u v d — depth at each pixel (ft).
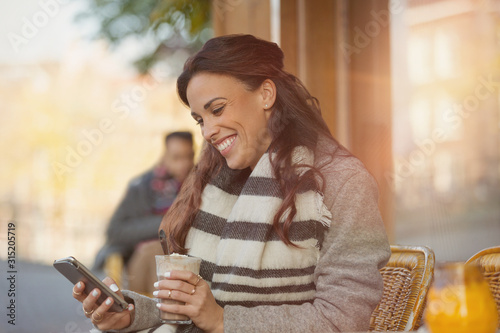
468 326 4.01
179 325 5.84
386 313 6.58
